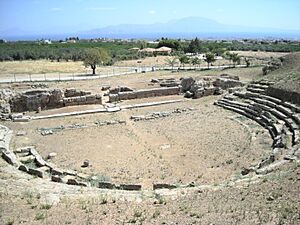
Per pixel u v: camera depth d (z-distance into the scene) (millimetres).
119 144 34531
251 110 44312
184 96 57719
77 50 113938
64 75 73312
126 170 27422
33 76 70938
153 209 16094
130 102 53156
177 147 33281
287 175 20422
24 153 31297
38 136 37219
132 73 74750
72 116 45594
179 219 14664
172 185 22781
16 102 47094
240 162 28328
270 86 47969
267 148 31344
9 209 15672
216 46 143500
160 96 57656
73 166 28391
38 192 19312
